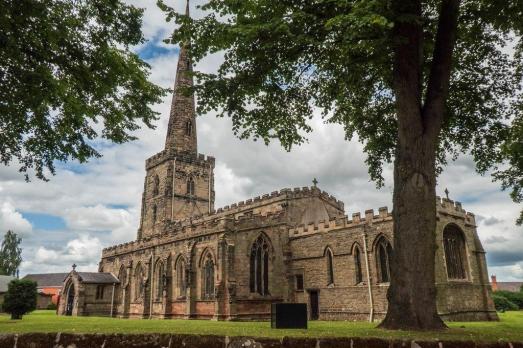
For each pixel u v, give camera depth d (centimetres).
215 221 4097
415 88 1420
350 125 2247
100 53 1639
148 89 1798
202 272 4172
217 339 990
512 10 1553
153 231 6347
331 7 1398
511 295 7331
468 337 1034
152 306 4838
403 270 1291
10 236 9269
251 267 4056
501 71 1941
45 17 1427
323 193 5103
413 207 1323
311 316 3981
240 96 1695
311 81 2025
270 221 4319
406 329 1222
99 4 1644
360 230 3703
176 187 6372
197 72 1648
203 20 1507
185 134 6744
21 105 1619
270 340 980
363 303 3544
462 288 3347
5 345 994
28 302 3544
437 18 1705
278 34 1434
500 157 2117
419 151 1365
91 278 5572
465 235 3588
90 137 1880
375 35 1320
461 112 1991
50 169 1889
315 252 4078
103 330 1127
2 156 1811
